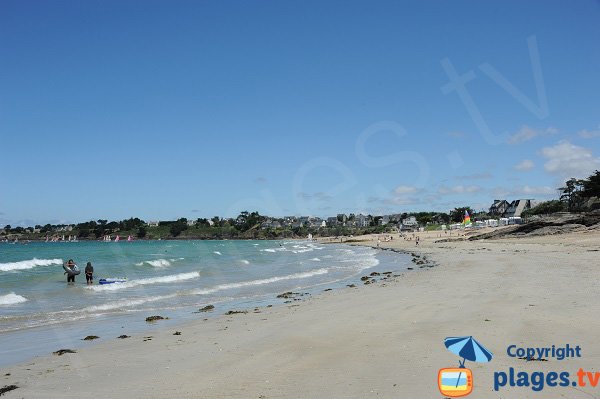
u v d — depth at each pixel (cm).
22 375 853
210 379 781
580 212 7712
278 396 676
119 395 722
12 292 2164
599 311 1212
